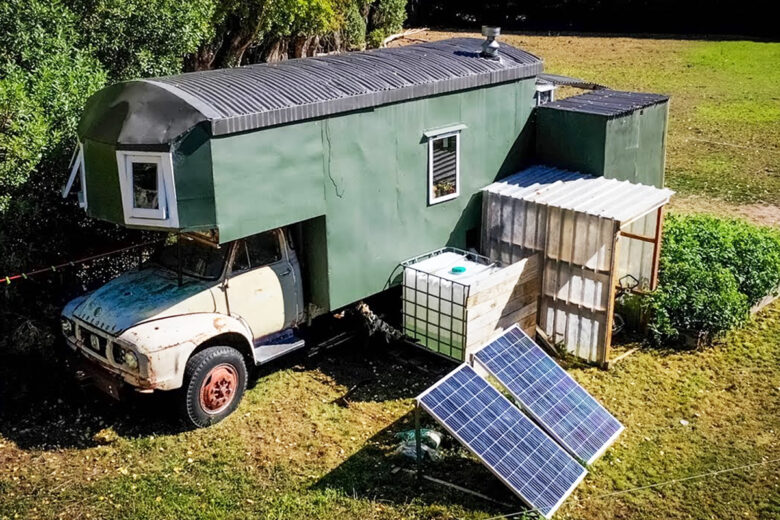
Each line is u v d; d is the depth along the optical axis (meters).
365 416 8.55
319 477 7.54
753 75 26.98
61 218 9.51
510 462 7.00
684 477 7.57
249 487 7.39
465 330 9.06
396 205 9.65
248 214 8.15
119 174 7.78
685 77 27.02
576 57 30.94
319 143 8.62
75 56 10.04
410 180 9.73
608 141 10.50
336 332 10.16
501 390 8.97
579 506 7.16
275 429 8.30
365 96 8.91
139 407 8.71
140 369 7.72
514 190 10.29
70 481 7.49
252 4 16.42
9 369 9.31
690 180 16.72
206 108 7.76
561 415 7.79
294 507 7.11
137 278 8.77
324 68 9.62
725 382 9.27
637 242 10.51
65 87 9.38
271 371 9.42
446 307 9.23
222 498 7.22
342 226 9.09
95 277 9.87
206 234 8.61
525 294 9.75
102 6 10.56
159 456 7.84
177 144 7.53
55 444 8.08
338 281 9.20
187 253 8.75
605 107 10.88
